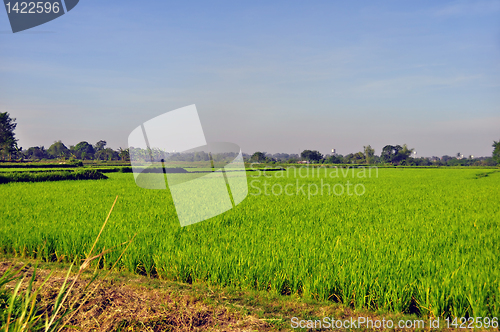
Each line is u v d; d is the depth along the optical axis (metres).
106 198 14.52
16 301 3.81
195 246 6.66
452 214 11.06
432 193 18.34
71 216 9.90
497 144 82.62
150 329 3.89
